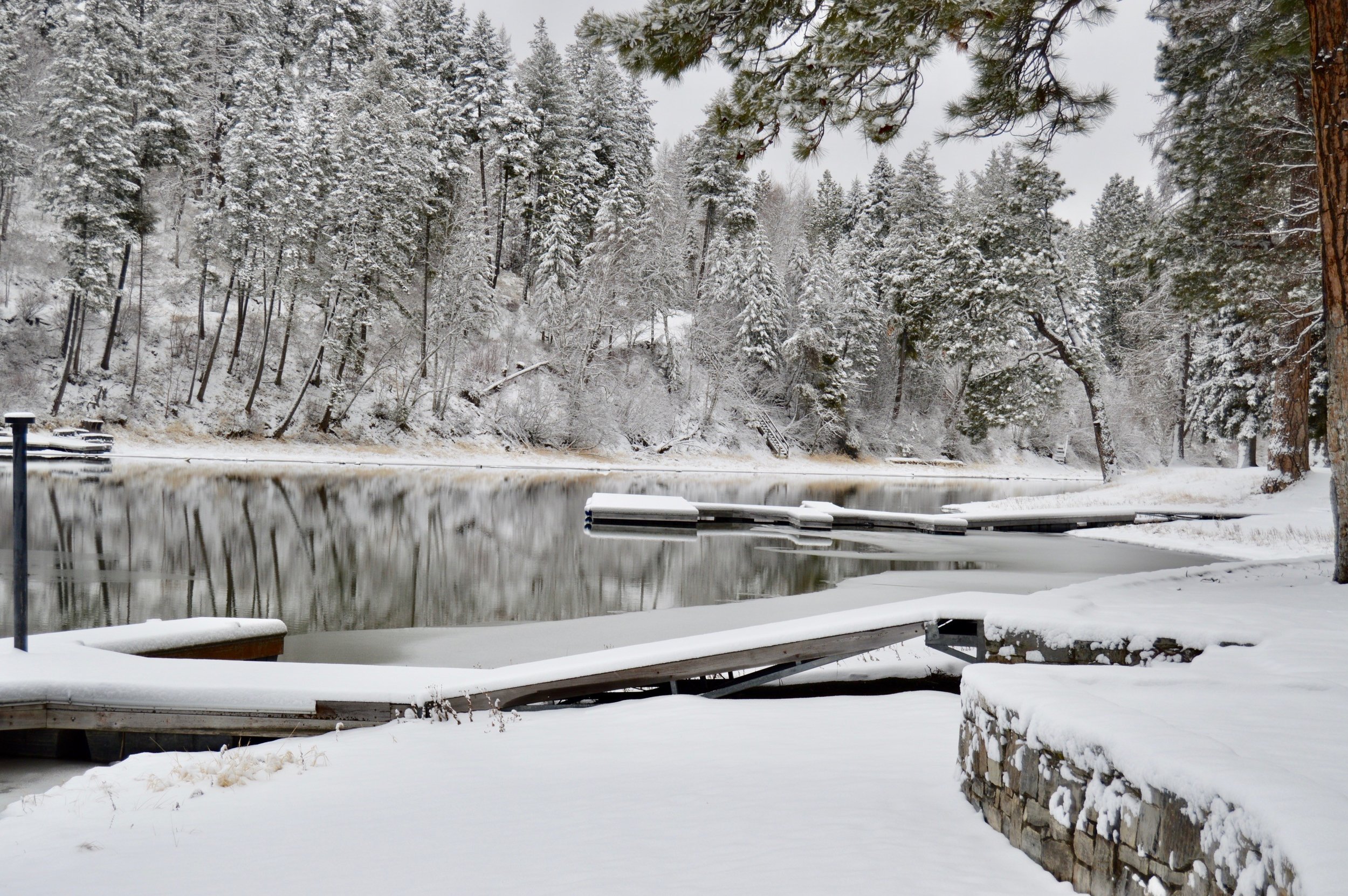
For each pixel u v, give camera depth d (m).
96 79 38.50
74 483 26.84
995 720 3.77
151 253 51.12
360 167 44.84
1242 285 22.44
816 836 3.50
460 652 9.84
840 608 12.94
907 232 65.19
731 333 62.97
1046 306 39.88
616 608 12.88
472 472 42.41
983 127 9.89
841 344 63.72
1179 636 6.09
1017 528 26.31
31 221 50.56
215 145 55.91
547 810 4.07
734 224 66.69
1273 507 25.88
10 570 13.89
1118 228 70.62
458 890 3.03
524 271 64.62
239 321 46.62
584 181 64.31
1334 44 8.63
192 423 43.12
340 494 27.81
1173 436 55.84
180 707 6.06
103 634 7.55
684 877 3.05
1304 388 27.20
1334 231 8.81
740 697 7.77
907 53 7.66
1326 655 5.16
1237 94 19.95
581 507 27.95
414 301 51.47
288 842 3.74
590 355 56.38
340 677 6.60
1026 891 3.00
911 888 2.94
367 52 67.56
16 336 42.66
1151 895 2.64
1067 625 6.36
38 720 5.95
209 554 16.05
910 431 68.56
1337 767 2.75
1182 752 2.68
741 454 60.50
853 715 6.23
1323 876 1.86
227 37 60.16
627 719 6.29
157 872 3.39
